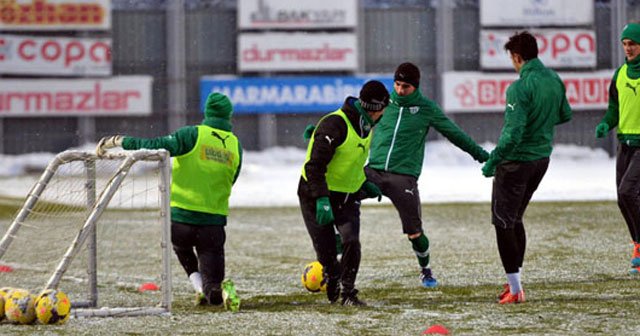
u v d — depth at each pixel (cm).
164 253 1989
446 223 3950
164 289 1991
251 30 8262
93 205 2120
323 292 2330
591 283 2366
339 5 8262
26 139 8175
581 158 8188
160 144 2017
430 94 8475
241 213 4531
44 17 8081
